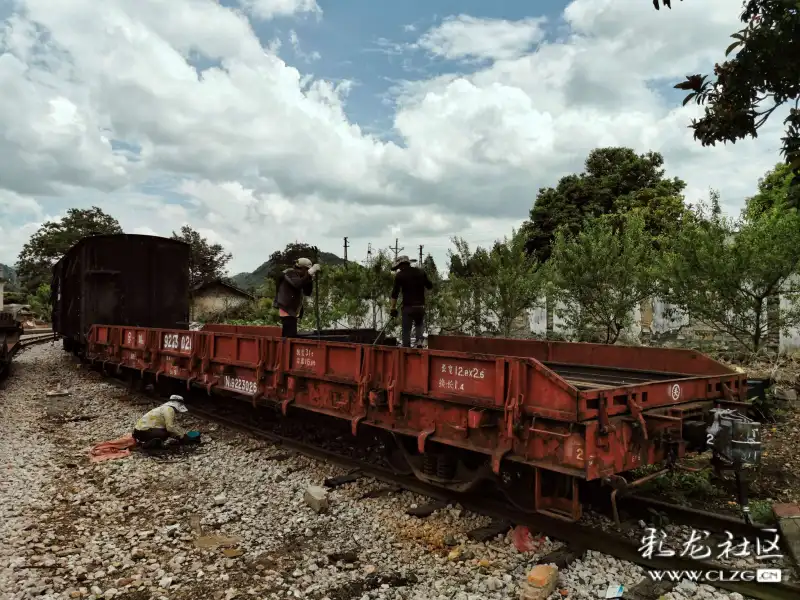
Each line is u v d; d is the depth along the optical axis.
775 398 8.66
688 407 5.01
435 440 5.28
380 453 7.02
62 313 18.28
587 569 4.16
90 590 4.03
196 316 42.31
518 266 13.38
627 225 14.31
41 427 9.11
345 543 4.79
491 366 4.81
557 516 4.32
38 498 5.87
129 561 4.48
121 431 8.79
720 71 4.48
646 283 12.13
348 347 6.34
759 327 10.95
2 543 4.75
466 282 14.17
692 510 4.89
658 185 27.56
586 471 4.07
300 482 6.32
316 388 6.94
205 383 9.17
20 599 3.84
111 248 14.42
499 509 5.17
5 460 7.15
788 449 6.85
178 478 6.59
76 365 16.98
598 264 12.23
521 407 4.53
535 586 3.83
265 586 4.08
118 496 6.00
